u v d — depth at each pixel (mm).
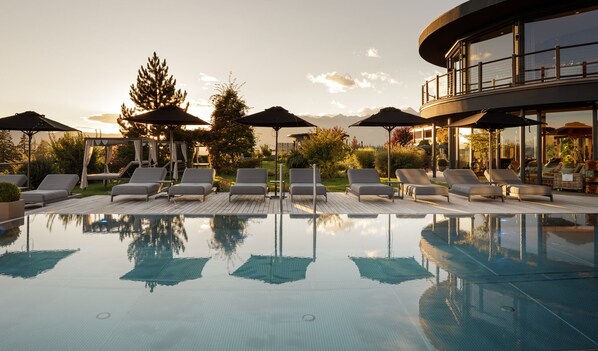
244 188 9320
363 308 2947
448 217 7137
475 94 12938
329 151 17172
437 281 3598
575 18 11445
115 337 2455
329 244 5020
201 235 5523
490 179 10516
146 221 6594
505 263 4191
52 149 16094
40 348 2309
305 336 2482
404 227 6172
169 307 2945
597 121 11094
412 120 10539
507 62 13055
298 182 10297
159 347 2326
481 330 2566
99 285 3430
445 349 2318
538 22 12148
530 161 13141
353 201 9773
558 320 2736
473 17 12922
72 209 8133
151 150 16000
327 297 3172
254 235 5531
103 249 4699
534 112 13008
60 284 3443
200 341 2406
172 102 21703
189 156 21188
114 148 19891
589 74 10797
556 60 11070
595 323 2688
